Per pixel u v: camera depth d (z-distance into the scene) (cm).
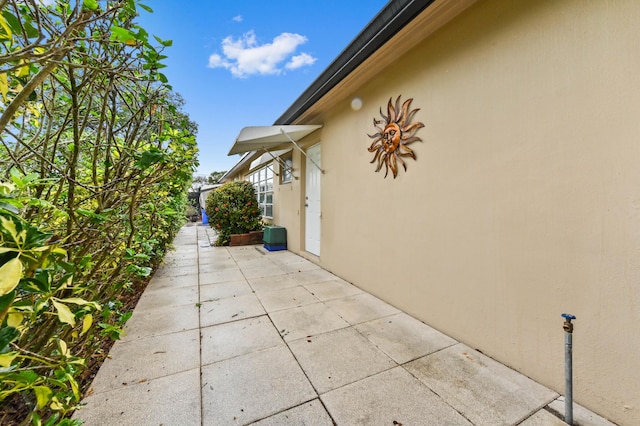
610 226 152
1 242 71
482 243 220
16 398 151
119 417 153
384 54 292
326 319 285
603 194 154
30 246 74
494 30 208
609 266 152
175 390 176
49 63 109
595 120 157
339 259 439
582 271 163
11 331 75
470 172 229
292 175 653
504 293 205
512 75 197
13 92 139
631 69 143
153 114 205
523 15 190
